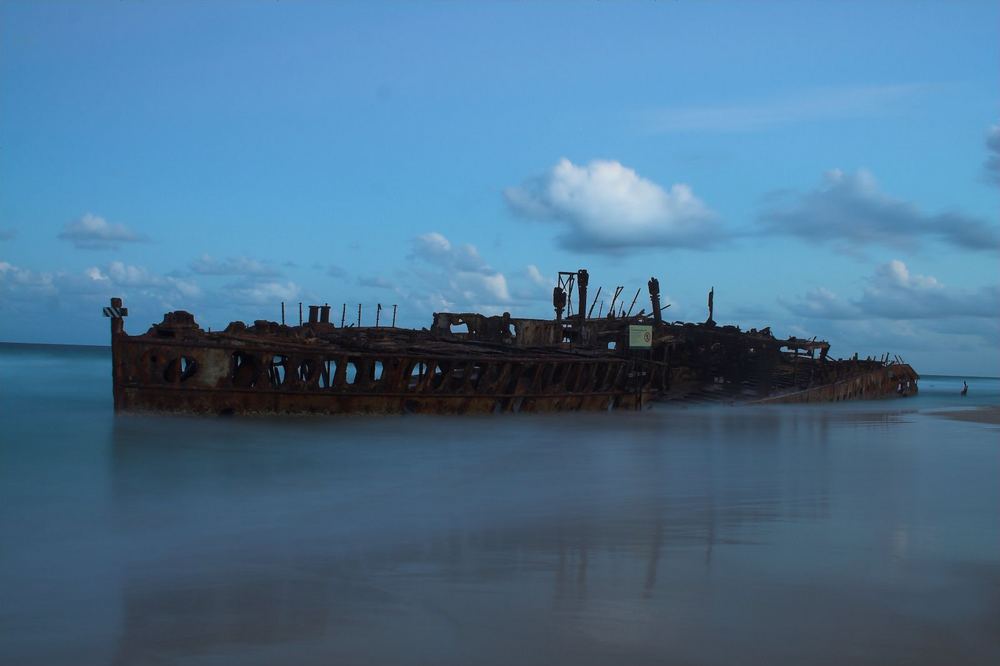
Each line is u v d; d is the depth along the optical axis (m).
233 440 24.34
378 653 6.84
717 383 56.31
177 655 6.87
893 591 8.52
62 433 25.03
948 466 20.34
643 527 11.98
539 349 41.28
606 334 51.31
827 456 22.67
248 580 9.08
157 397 28.31
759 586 8.65
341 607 8.05
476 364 35.81
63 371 89.94
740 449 24.48
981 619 7.64
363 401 31.91
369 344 33.75
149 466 19.17
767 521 12.51
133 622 7.65
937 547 10.59
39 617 7.80
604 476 18.20
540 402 38.53
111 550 10.68
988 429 34.03
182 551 10.59
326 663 6.64
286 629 7.41
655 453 23.12
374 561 9.93
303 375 33.22
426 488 16.31
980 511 13.45
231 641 7.13
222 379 29.03
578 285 48.81
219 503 14.46
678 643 6.97
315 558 10.12
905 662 6.57
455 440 25.86
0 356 168.62
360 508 13.91
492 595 8.39
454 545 10.80
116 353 27.81
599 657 6.69
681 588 8.62
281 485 16.64
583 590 8.55
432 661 6.63
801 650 6.82
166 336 29.05
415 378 40.75
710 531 11.66
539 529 11.87
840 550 10.41
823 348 61.28
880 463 20.97
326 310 42.53
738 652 6.77
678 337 54.91
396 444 24.50
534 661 6.60
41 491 15.71
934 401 74.75
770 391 58.75
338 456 21.61
